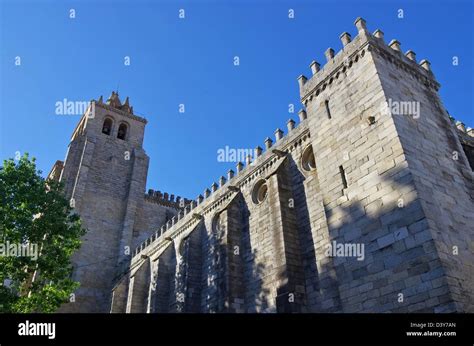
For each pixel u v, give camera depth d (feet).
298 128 97.30
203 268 117.29
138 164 210.79
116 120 225.35
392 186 58.70
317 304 75.05
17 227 78.64
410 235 53.62
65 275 85.51
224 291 94.27
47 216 82.58
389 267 54.60
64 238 86.79
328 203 68.95
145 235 195.83
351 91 73.31
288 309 74.59
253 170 108.58
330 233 65.98
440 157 65.98
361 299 56.59
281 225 84.99
